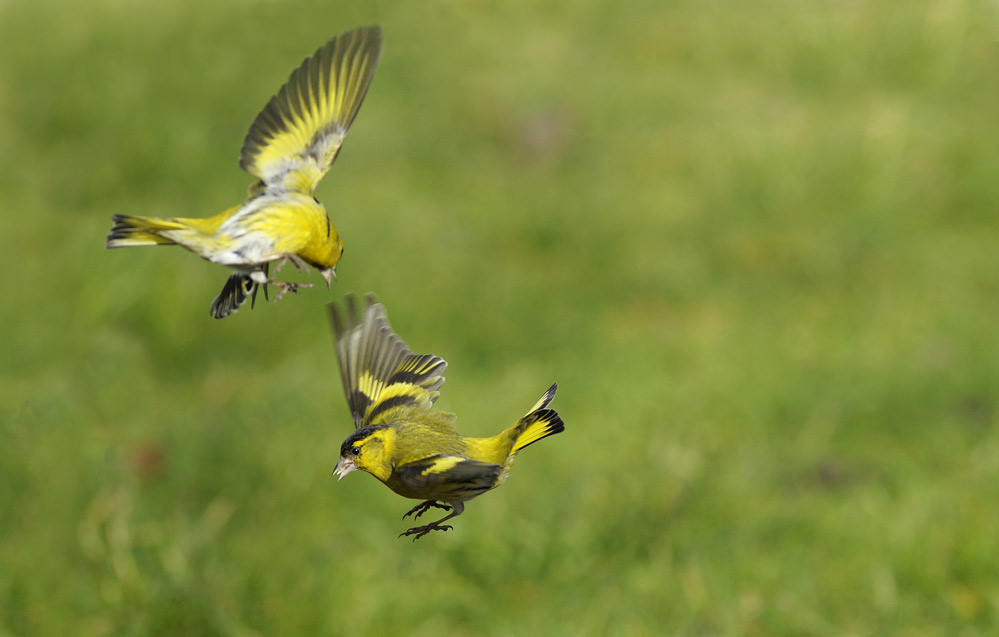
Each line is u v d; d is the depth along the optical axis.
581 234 15.78
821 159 17.17
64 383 12.07
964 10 22.20
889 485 11.22
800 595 9.73
